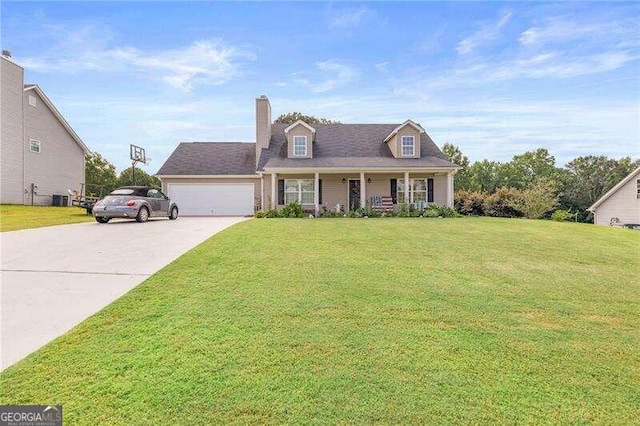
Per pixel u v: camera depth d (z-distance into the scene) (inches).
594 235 453.1
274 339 147.9
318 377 120.9
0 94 761.6
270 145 911.7
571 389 116.6
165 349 138.9
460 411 104.6
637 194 1020.5
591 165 2078.0
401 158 848.3
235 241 358.3
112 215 549.6
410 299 198.7
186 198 917.2
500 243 374.3
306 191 856.9
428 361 132.4
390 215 741.9
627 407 108.2
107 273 248.2
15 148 802.8
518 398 111.3
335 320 168.4
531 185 1574.8
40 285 221.1
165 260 285.6
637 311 188.2
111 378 119.9
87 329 156.7
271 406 106.1
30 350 139.3
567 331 161.5
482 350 141.5
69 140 987.9
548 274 258.1
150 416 101.8
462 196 1123.9
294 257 292.4
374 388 115.2
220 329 156.8
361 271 254.1
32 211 706.2
